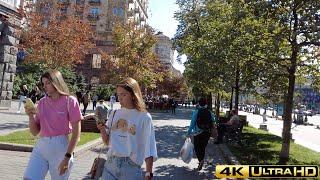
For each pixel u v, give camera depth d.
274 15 12.44
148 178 4.26
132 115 4.32
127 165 4.25
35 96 27.38
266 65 13.24
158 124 28.42
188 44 31.62
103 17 76.31
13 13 24.66
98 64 68.88
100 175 4.48
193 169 11.12
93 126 16.95
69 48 22.94
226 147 15.97
